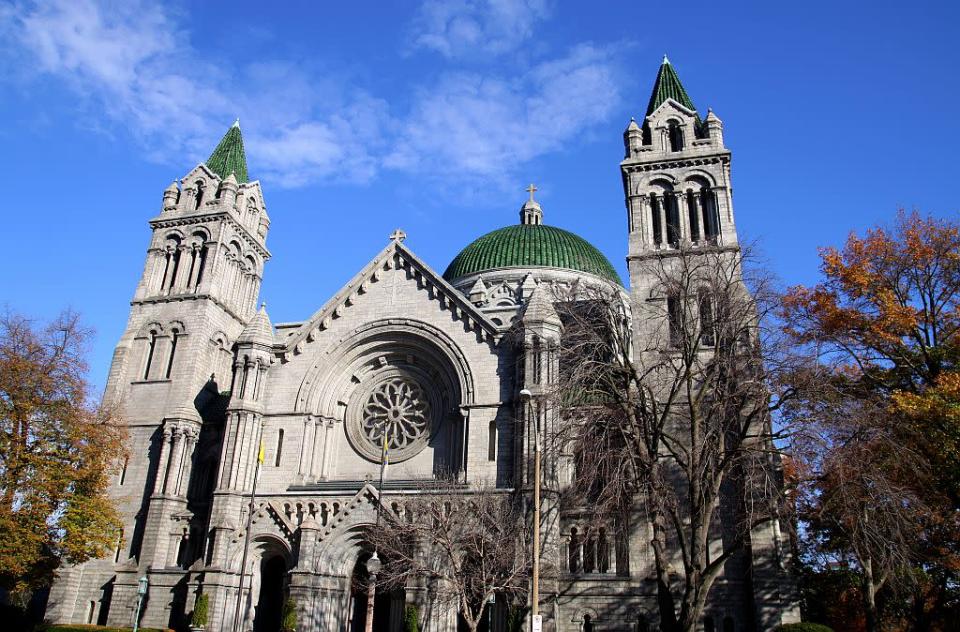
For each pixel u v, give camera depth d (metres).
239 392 59.56
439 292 60.34
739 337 40.75
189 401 66.62
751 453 37.31
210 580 53.00
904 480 40.16
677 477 52.19
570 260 84.12
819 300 48.81
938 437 39.88
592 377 41.75
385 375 61.94
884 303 46.78
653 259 61.69
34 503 52.88
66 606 60.91
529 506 49.12
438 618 47.72
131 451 65.81
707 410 42.41
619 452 38.78
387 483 56.03
